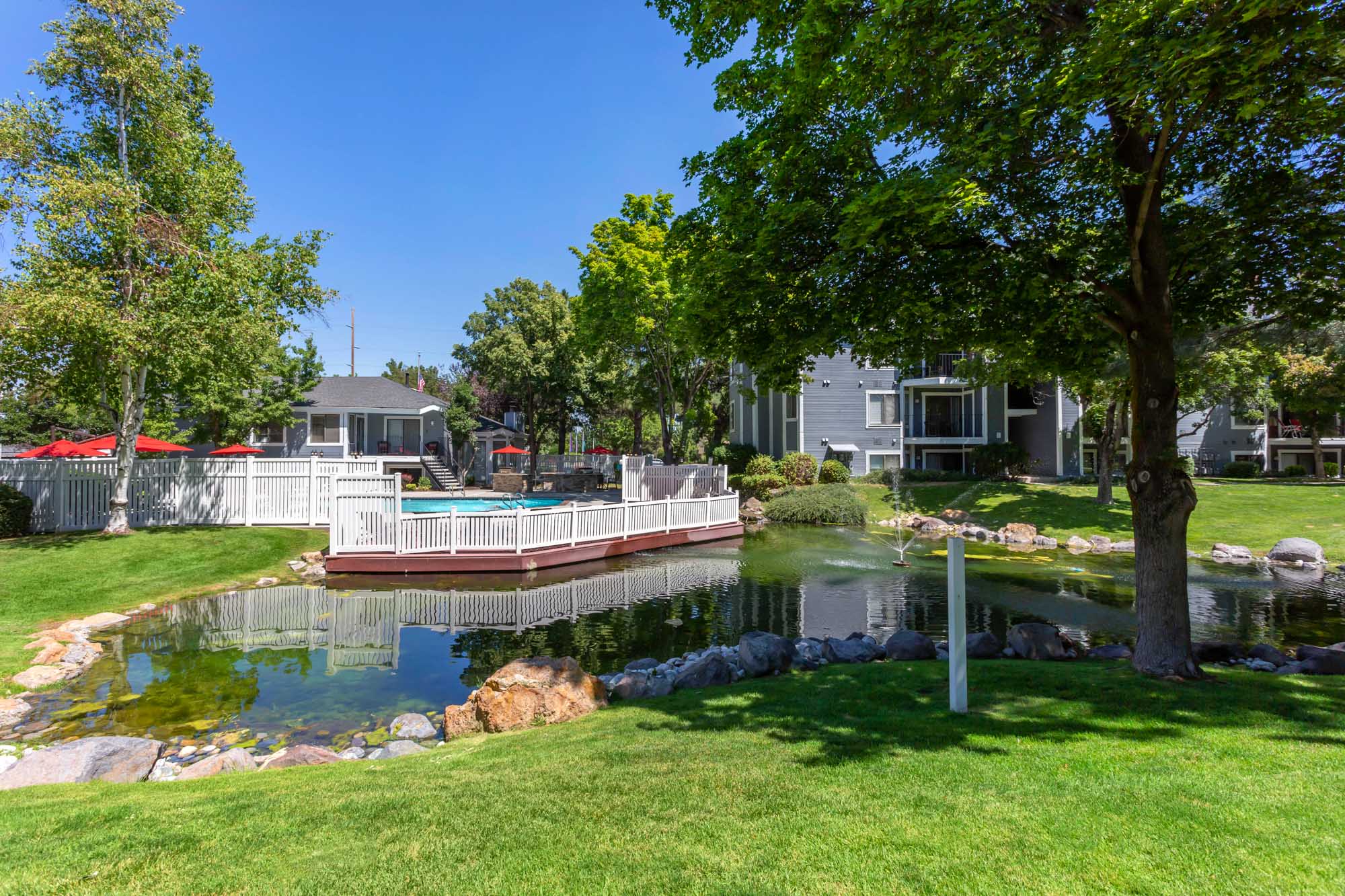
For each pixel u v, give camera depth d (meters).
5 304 11.51
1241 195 6.49
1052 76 5.04
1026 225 6.09
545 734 5.19
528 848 3.01
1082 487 25.66
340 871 2.82
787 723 4.94
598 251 26.02
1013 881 2.59
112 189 12.60
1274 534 17.62
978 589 12.68
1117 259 6.79
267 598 11.77
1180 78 4.27
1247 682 5.86
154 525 16.09
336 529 13.95
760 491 27.62
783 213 6.29
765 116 7.74
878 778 3.72
